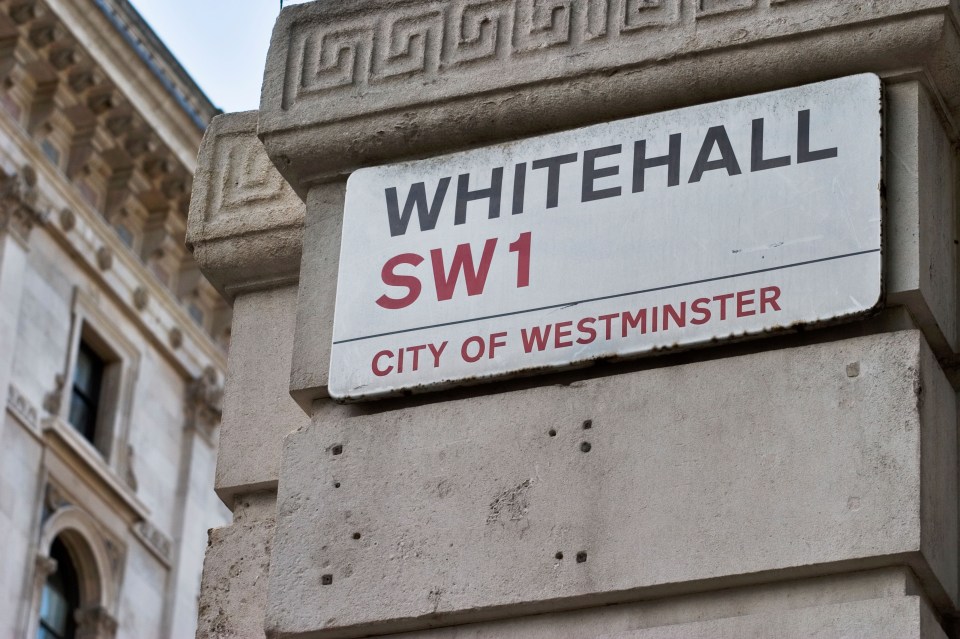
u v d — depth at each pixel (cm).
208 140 671
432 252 589
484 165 595
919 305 537
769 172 559
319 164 620
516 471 550
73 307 3697
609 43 592
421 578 546
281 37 637
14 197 3566
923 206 548
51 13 3606
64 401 3619
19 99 3650
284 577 561
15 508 3438
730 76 575
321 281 605
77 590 3606
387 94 613
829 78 571
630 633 520
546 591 531
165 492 3878
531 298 570
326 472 573
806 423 526
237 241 649
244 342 642
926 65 563
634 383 548
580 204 577
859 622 498
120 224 3878
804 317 537
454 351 571
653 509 530
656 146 577
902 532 504
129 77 3756
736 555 516
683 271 556
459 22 616
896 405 520
